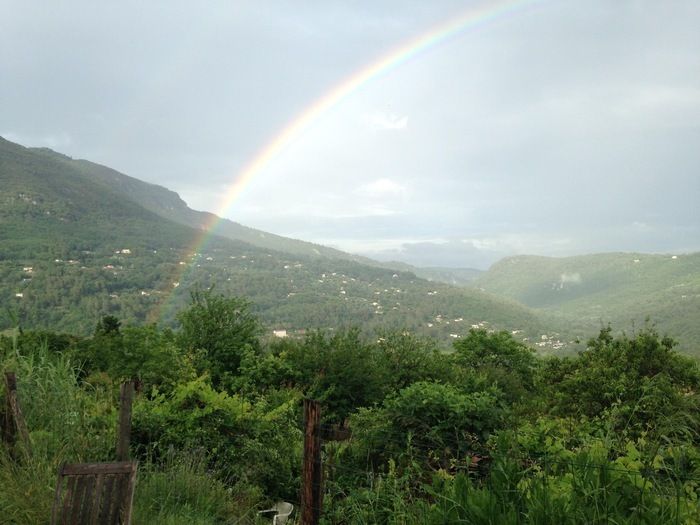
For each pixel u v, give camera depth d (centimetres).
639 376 1113
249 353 1451
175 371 1034
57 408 593
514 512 320
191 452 613
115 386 864
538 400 1242
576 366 1369
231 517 512
